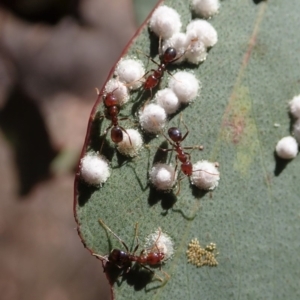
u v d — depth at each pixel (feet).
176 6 0.39
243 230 0.38
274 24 0.39
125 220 0.38
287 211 0.38
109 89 0.38
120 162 0.38
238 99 0.39
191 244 0.38
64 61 0.67
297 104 0.38
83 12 0.67
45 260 0.64
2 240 0.64
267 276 0.38
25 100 0.63
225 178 0.38
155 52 0.39
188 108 0.39
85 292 0.63
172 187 0.38
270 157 0.38
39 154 0.60
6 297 0.62
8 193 0.64
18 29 0.67
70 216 0.64
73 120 0.65
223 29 0.39
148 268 0.38
